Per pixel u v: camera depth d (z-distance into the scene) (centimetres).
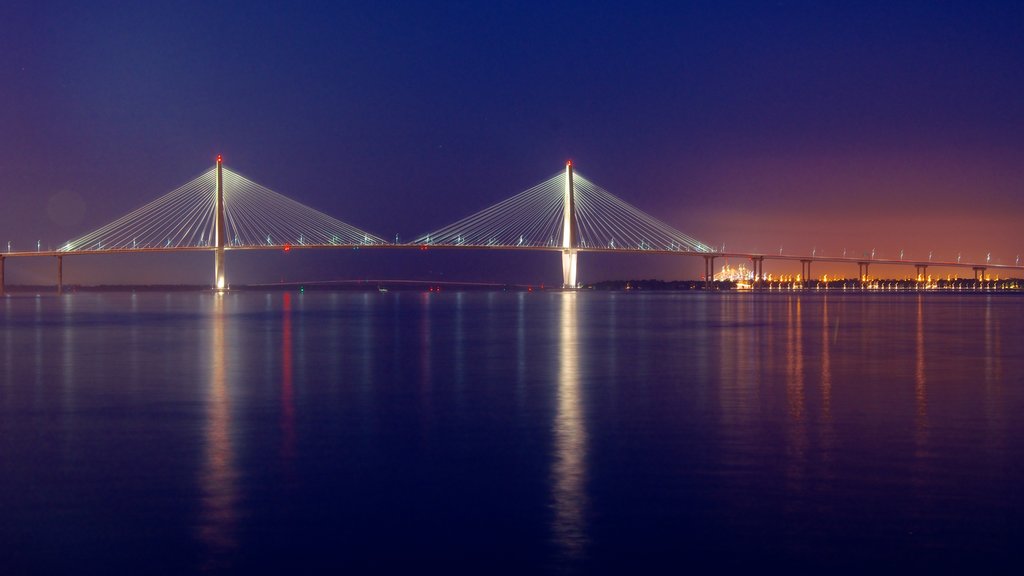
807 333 5075
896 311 8869
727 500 1227
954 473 1373
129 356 3566
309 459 1485
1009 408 2031
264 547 1049
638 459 1479
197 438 1675
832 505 1202
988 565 991
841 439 1645
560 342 4362
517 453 1530
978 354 3544
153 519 1151
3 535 1092
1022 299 15200
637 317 7550
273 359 3403
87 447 1590
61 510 1190
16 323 6675
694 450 1549
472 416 1934
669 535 1087
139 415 1959
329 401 2180
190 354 3656
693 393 2320
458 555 1025
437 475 1372
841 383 2536
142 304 13075
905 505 1200
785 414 1952
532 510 1186
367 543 1062
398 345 4178
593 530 1105
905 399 2189
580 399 2209
